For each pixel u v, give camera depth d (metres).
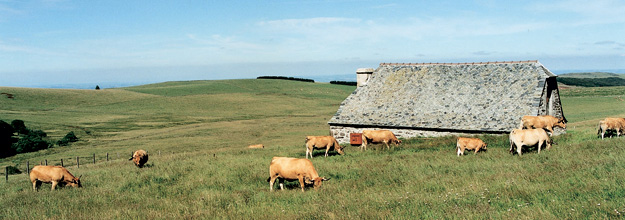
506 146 22.47
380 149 24.12
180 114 90.06
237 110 98.50
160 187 15.02
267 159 21.55
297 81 173.62
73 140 55.78
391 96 34.03
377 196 11.11
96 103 102.62
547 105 30.28
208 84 152.12
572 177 11.20
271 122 74.81
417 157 19.45
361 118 32.84
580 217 7.48
